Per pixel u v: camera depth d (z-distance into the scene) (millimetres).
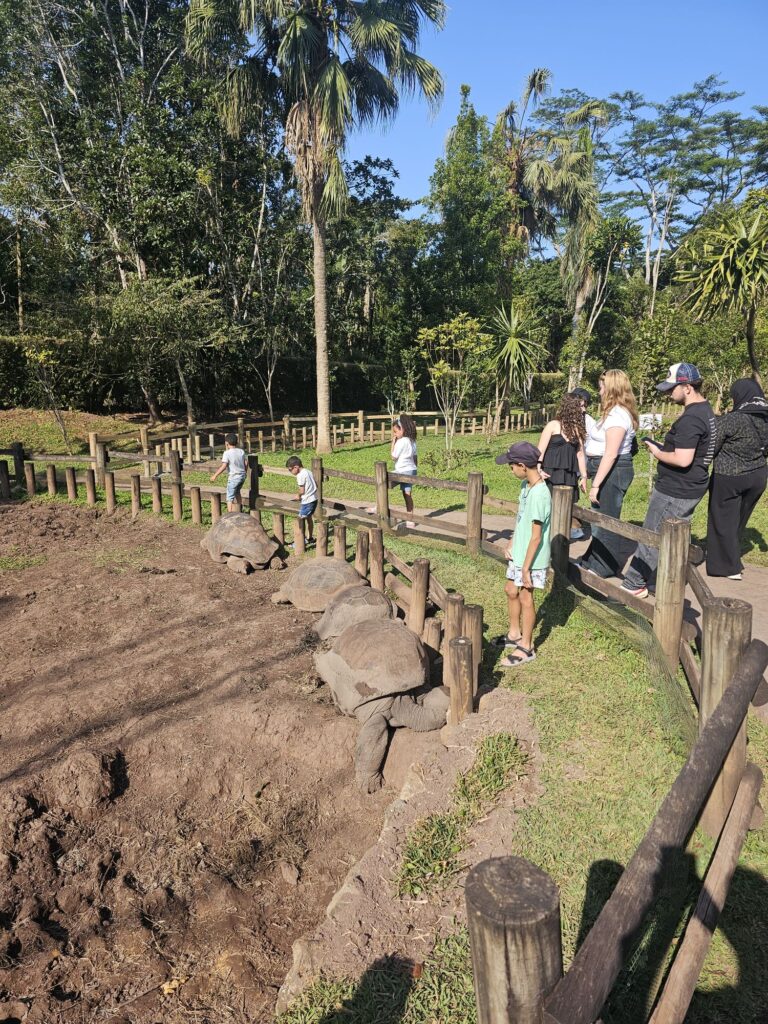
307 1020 2807
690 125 45375
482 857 3348
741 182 45969
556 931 1388
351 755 4953
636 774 3674
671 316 13977
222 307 23562
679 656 4469
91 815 4660
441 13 18688
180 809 4773
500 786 3730
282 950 3777
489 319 29250
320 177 18766
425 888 3275
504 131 31047
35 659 6383
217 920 3975
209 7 18312
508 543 8258
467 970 2840
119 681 5879
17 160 21906
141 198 21672
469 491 7688
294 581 7277
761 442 5801
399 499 12070
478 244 29156
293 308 26766
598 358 31922
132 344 21188
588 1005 1396
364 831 4492
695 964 2418
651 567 5227
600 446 6258
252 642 6570
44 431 19984
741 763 3156
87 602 7633
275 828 4621
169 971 3660
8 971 3635
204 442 21203
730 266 8438
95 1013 3432
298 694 5574
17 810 4484
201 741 5172
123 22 22578
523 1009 1423
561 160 29797
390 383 30719
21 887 4164
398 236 30219
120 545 9938
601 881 3059
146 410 26125
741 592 5824
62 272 22078
